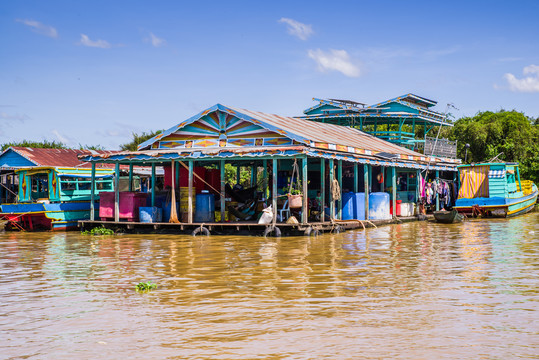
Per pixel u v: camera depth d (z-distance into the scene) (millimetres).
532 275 12492
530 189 36469
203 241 19328
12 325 8914
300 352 7551
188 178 23875
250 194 24047
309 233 20344
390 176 30281
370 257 15172
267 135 22641
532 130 50469
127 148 45250
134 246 18203
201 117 23703
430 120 38438
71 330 8617
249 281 11922
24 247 18375
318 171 27672
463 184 31906
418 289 11055
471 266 13695
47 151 29953
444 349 7625
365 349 7641
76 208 25172
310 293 10742
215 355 7484
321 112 39781
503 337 8094
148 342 8023
